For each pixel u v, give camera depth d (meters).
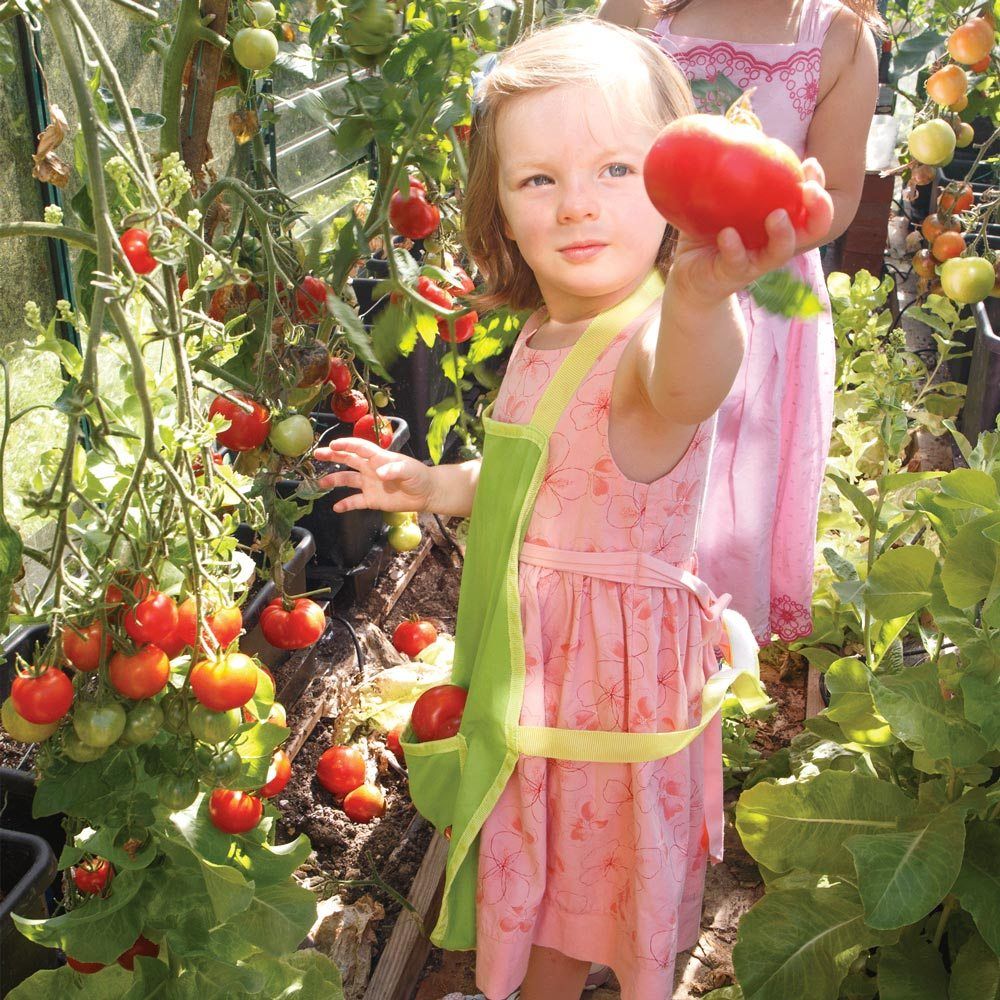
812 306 1.14
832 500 3.10
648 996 1.64
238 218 2.33
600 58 1.50
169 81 1.90
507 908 1.66
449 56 1.77
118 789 1.43
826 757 2.29
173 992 1.50
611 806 1.65
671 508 1.61
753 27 2.13
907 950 1.79
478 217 1.75
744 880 2.31
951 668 1.84
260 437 1.82
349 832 2.32
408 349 2.16
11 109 2.20
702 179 1.04
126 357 1.48
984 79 3.14
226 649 1.43
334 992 1.64
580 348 1.60
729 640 1.83
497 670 1.63
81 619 1.32
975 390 3.44
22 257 2.30
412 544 2.57
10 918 1.51
